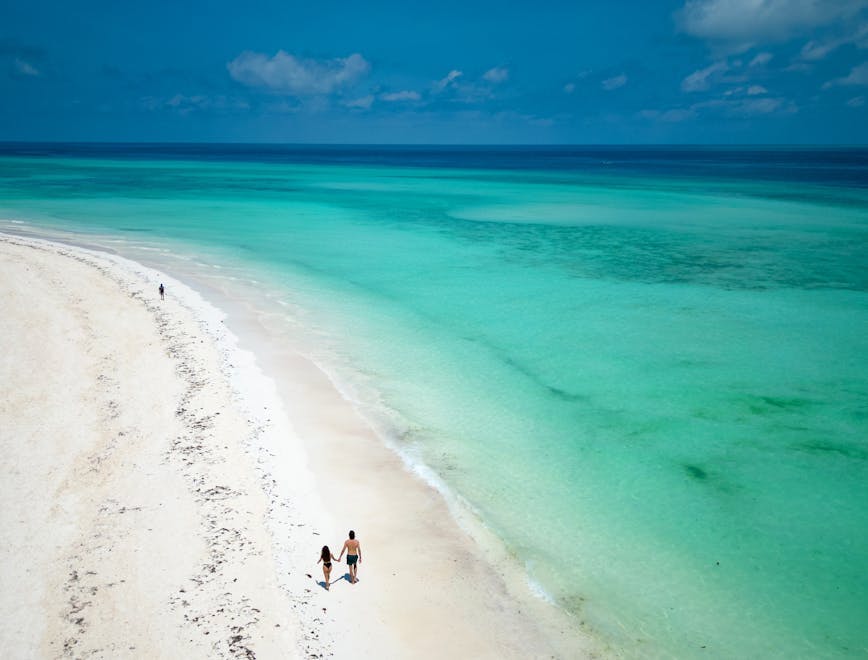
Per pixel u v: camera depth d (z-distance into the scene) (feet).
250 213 242.37
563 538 57.93
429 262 160.15
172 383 85.30
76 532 55.06
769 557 55.77
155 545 53.83
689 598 51.24
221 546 54.13
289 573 51.78
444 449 72.23
